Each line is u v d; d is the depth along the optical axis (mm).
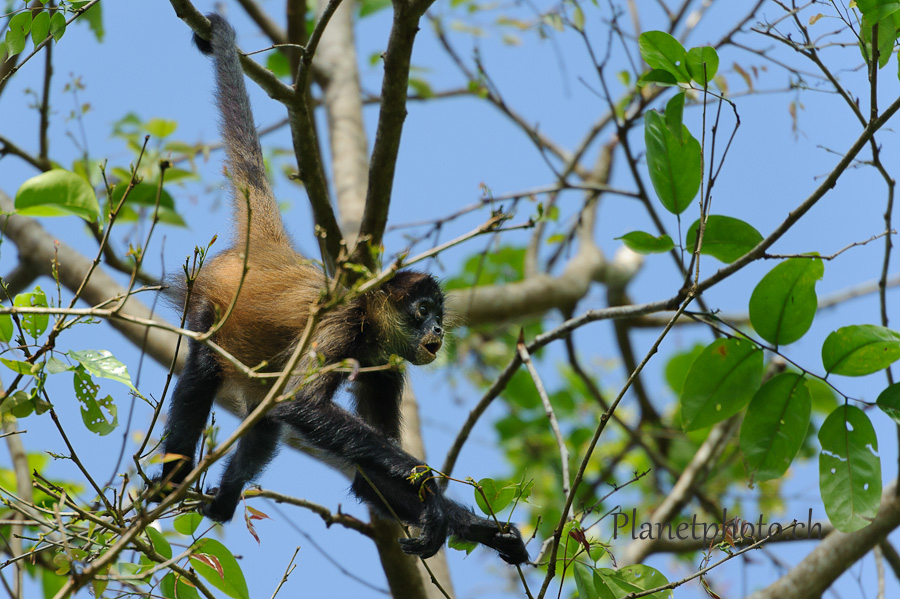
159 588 9078
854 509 8969
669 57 9656
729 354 9953
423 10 10133
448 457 11766
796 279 9734
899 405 9227
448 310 15594
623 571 8562
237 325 10922
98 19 14055
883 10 8609
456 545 9766
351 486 10688
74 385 7781
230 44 12141
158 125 15820
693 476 15305
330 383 10938
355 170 16375
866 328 9352
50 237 14312
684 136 10258
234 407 11750
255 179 12055
